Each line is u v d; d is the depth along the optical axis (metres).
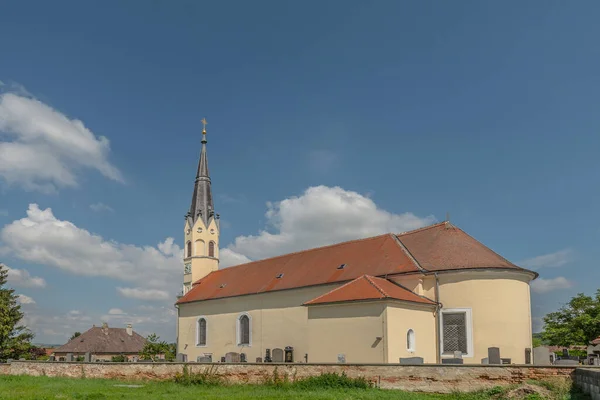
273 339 48.00
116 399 22.25
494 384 22.33
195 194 71.62
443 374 23.42
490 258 39.19
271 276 52.81
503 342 36.72
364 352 33.97
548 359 33.44
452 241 41.75
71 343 86.69
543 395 20.19
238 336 52.09
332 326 35.97
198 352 57.16
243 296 51.97
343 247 50.19
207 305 57.22
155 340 68.50
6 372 40.81
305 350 44.41
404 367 24.47
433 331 37.94
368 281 37.03
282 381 27.11
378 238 48.00
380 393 22.78
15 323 63.12
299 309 46.03
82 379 34.03
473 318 37.31
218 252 70.75
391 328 33.62
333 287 43.62
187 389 26.78
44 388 27.48
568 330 59.16
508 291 37.69
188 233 69.81
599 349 57.62
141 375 32.34
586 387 19.11
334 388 24.94
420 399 21.19
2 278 65.75
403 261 41.69
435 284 38.88
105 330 91.25
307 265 50.69
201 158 73.56
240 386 27.58
